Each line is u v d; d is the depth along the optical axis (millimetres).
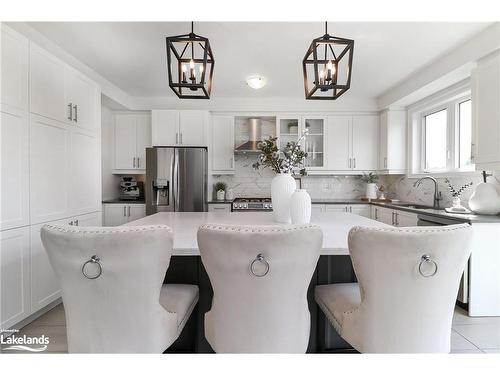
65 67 2797
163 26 2461
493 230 2516
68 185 2852
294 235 1090
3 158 2109
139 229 1112
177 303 1436
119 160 4633
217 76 3637
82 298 1154
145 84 3959
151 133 4496
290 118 4672
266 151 2316
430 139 4027
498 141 2365
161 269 1170
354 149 4660
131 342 1183
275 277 1118
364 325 1217
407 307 1160
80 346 1192
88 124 3209
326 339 1766
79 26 2471
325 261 1799
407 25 2418
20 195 2258
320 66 3102
